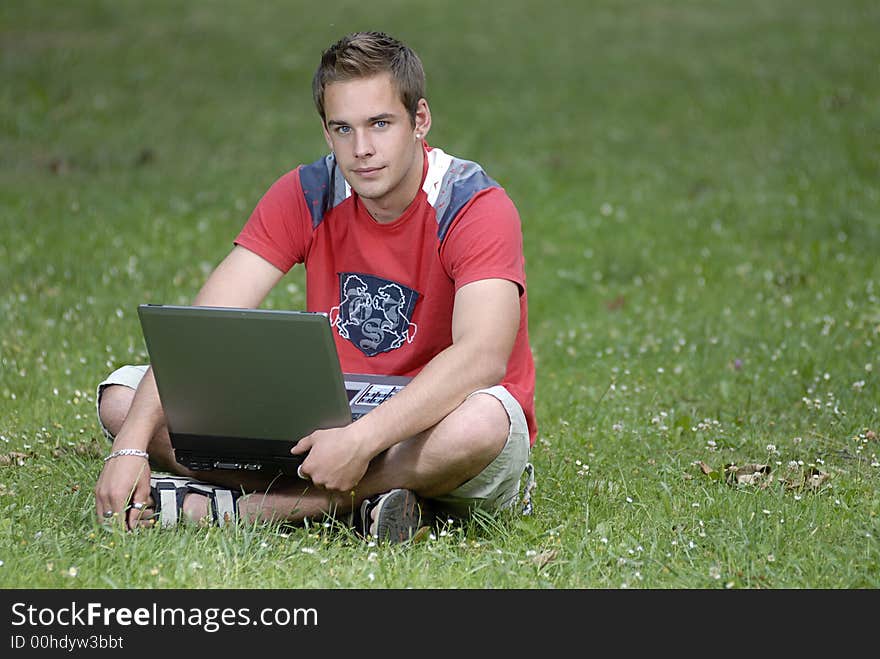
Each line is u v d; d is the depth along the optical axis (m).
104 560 12.94
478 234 14.44
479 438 13.92
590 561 13.48
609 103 52.22
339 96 14.13
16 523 14.20
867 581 13.11
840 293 28.30
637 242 33.78
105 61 55.88
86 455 17.55
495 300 14.23
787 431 19.61
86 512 14.41
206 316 13.27
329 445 13.46
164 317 13.40
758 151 43.56
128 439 14.33
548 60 60.75
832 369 22.67
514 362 15.07
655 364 23.80
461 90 54.84
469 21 69.69
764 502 15.39
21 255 30.05
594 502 15.67
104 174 39.78
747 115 48.75
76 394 20.31
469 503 14.61
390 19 69.12
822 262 30.92
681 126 48.06
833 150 42.59
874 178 39.25
